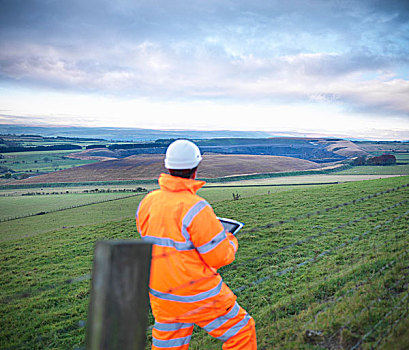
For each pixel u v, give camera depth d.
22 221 45.97
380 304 3.56
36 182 119.56
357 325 3.23
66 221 41.72
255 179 107.50
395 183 20.17
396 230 8.67
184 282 2.15
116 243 1.34
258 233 11.24
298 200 18.38
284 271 7.21
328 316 3.65
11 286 11.40
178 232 2.15
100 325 1.38
